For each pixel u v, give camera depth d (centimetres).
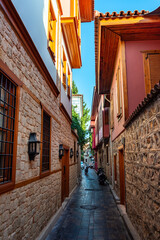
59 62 750
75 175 1438
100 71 949
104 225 591
